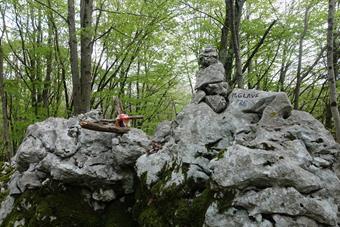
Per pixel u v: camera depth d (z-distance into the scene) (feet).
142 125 51.16
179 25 46.21
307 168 15.46
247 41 45.68
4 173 28.45
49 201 20.52
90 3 38.32
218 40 46.55
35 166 22.16
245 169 14.40
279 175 14.16
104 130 20.21
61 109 62.28
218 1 46.29
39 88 55.01
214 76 19.71
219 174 14.88
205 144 18.03
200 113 18.90
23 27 55.21
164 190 17.34
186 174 17.19
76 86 38.45
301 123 17.87
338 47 49.57
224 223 14.38
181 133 18.70
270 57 50.78
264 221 13.87
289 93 59.88
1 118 67.56
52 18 51.06
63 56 55.83
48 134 22.53
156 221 16.89
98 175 20.38
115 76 52.90
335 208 14.84
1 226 21.43
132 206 20.66
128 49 47.98
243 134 17.52
